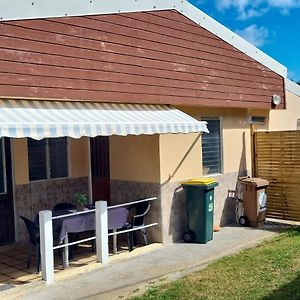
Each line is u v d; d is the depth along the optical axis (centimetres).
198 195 1331
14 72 960
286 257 1124
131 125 1045
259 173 1698
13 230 1333
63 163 1495
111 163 1421
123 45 1188
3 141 1316
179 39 1352
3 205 1309
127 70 1196
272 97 1756
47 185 1433
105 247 1118
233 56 1562
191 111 1454
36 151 1417
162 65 1295
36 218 1120
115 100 1164
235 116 1664
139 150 1349
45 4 1011
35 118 907
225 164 1608
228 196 1617
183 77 1360
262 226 1577
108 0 1147
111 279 1007
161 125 1123
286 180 1623
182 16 1368
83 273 1048
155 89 1270
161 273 1046
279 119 1973
